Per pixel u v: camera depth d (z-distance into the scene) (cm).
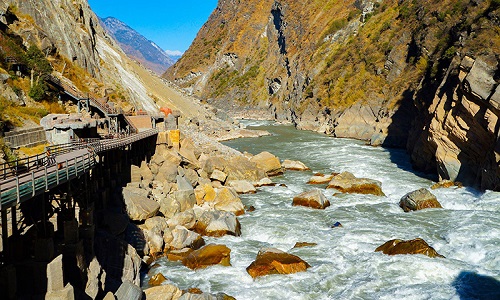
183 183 3391
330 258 2267
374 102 8119
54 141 3044
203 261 2241
